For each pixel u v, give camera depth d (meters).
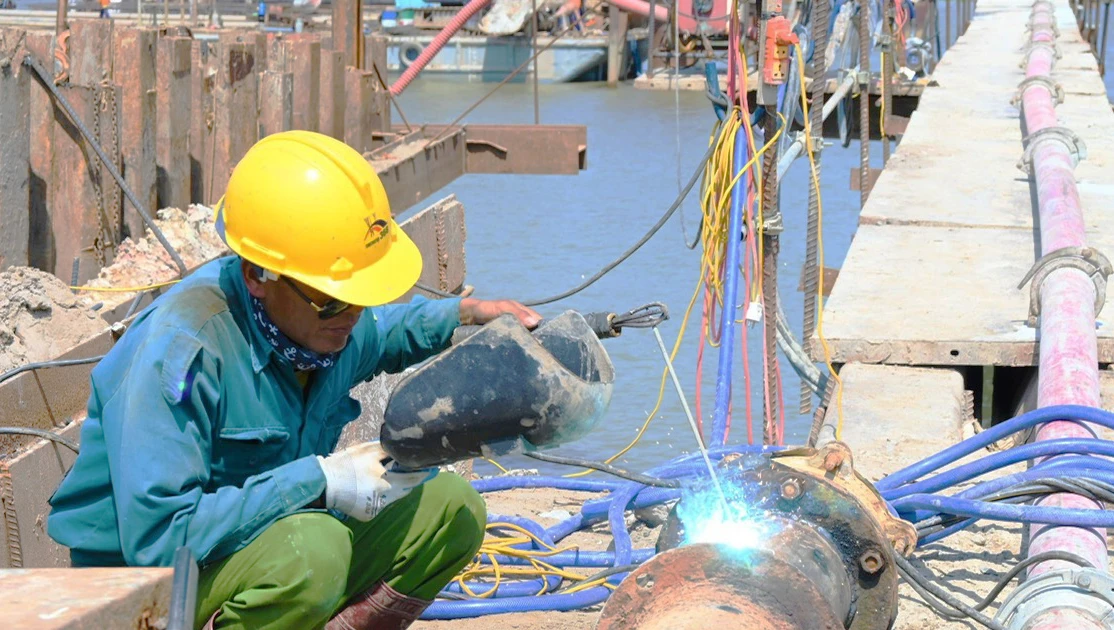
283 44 13.26
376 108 15.66
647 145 27.55
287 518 2.80
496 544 4.23
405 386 2.76
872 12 14.70
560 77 39.75
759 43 5.45
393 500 2.83
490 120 31.69
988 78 15.83
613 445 10.76
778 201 5.81
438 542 3.07
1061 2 25.52
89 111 9.58
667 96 36.00
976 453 5.07
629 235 19.31
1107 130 11.77
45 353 6.55
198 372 2.71
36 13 37.38
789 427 11.24
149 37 10.27
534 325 3.20
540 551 4.20
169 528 2.64
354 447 2.83
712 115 31.91
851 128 12.50
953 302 6.54
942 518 3.98
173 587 1.89
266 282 2.80
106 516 2.81
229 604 2.81
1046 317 5.46
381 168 13.02
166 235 9.94
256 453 2.88
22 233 8.67
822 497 2.92
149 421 2.64
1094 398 4.55
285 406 2.90
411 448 2.77
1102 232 7.93
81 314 6.98
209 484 2.89
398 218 13.46
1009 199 8.98
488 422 2.75
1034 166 9.14
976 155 10.69
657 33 35.78
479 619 4.04
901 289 6.81
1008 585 3.93
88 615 1.73
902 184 9.53
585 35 41.12
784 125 5.61
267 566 2.75
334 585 2.80
